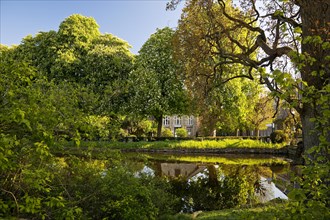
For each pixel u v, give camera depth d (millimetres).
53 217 4082
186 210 7902
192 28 12164
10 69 3822
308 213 2197
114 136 7480
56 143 4559
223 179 11969
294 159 17812
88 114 6109
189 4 11797
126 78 26625
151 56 25547
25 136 3803
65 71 27000
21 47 29016
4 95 3668
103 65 26641
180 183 11047
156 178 8133
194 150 22766
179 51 12828
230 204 8445
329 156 2613
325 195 2332
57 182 5121
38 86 5184
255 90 27031
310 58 2521
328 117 2383
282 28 3055
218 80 13391
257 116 30531
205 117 24047
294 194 2254
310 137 6250
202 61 12453
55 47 27484
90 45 28797
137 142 24844
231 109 24000
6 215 3365
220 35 10945
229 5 11930
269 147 22312
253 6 9883
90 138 5672
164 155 20922
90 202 5418
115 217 5453
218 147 22750
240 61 10172
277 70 2264
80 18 29328
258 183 11211
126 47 29781
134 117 26391
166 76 24703
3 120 3385
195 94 15469
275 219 2402
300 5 6312
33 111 3598
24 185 3869
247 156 20594
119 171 6023
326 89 2266
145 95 24609
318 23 5711
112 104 24531
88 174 5652
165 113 25766
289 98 2521
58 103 4996
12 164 3381
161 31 26375
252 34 12672
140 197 5926
